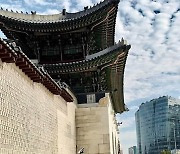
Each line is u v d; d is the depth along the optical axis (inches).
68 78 1440.7
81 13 1466.5
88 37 1472.7
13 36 1473.9
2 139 618.2
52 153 976.3
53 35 1453.0
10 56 630.5
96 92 1414.9
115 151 1738.4
